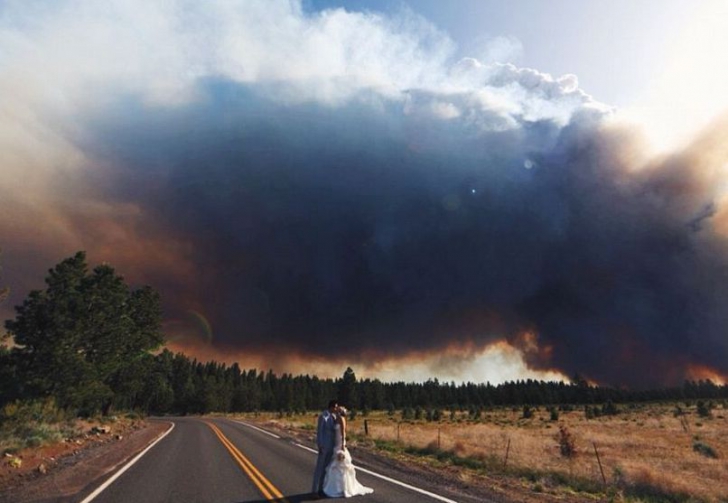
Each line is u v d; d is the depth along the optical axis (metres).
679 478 14.63
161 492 9.22
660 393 155.75
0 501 8.39
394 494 9.51
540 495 10.52
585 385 157.38
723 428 41.62
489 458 17.23
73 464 13.11
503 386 156.75
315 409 141.25
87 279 36.22
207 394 107.94
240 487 9.90
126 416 52.78
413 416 75.44
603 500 10.70
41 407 25.45
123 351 42.88
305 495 9.20
